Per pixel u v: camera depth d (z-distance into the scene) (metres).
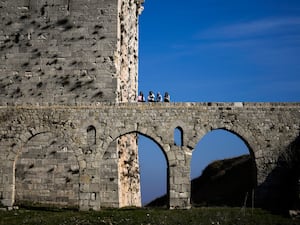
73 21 53.16
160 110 47.50
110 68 52.25
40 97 52.28
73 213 43.59
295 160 47.38
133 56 64.62
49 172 50.81
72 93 52.09
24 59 52.94
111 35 52.75
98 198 46.78
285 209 44.38
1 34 53.47
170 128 47.25
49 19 53.34
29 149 51.19
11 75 52.81
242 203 58.25
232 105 47.84
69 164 50.84
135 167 59.56
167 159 46.97
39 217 41.34
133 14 65.19
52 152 51.06
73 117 47.72
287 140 47.78
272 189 47.25
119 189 50.22
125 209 47.78
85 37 52.81
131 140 58.25
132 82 63.56
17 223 39.12
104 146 47.31
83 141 47.38
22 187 50.72
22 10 53.69
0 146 47.91
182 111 47.50
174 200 46.50
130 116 47.47
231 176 71.44
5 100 52.50
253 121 47.81
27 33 53.28
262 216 41.41
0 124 48.06
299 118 48.03
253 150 47.59
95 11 53.12
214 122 47.50
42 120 47.88
